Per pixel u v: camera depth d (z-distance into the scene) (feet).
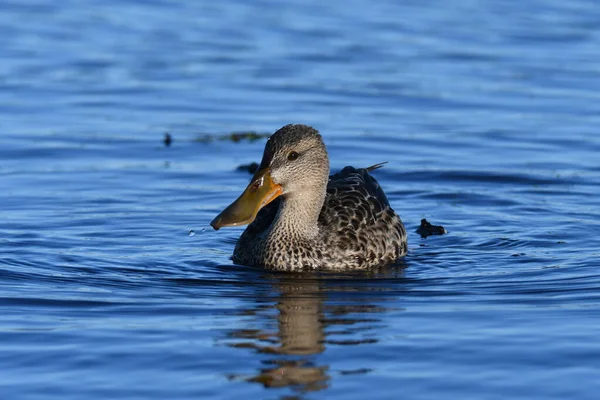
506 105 74.43
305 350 33.45
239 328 35.76
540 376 31.24
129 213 52.16
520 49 90.79
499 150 64.28
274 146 44.19
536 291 40.14
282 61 85.92
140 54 87.30
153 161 61.82
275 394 30.04
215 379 31.14
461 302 38.81
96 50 88.07
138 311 37.65
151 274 42.93
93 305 38.29
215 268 44.37
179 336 34.78
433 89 78.38
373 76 81.87
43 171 59.06
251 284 41.83
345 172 49.49
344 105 74.43
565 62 86.33
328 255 44.39
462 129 68.85
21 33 92.73
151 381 30.96
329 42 92.38
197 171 59.98
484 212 53.16
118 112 72.13
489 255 46.03
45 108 72.18
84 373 31.55
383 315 37.22
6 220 50.14
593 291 39.93
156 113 72.08
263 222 46.62
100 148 63.87
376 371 31.73
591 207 53.62
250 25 98.22
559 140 66.28
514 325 35.81
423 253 46.80
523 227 50.31
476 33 96.32
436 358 32.73
